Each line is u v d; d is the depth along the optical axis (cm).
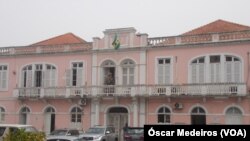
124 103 3128
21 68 3544
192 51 2939
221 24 3212
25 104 3509
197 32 3167
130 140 2306
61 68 3394
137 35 3128
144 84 3027
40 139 1114
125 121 3150
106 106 3195
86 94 3209
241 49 2777
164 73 3019
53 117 3406
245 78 2747
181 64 2966
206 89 2802
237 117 2755
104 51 3228
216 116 2811
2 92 3606
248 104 2720
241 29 2992
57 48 3434
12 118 3541
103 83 3234
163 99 2995
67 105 3341
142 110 3056
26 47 3553
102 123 3194
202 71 2900
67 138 2177
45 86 3419
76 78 3334
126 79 3155
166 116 2988
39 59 3491
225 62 2828
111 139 2625
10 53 3600
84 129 3238
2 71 3625
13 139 1088
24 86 3525
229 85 2741
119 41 3188
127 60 3159
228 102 2783
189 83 2888
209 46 2883
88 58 3309
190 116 2900
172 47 2998
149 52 3083
